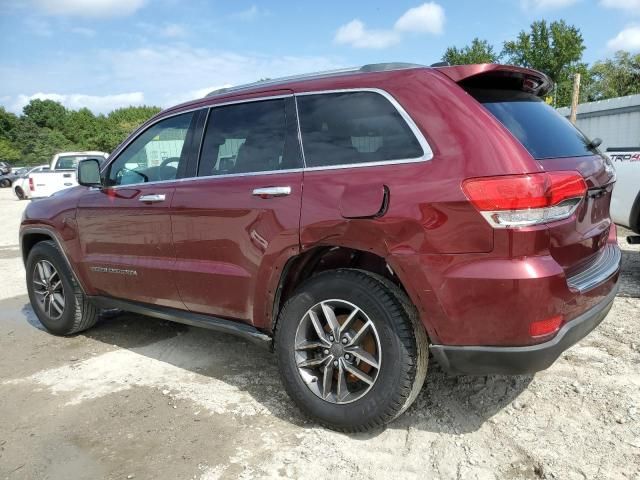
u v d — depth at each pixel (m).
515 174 2.44
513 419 3.04
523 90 3.23
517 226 2.41
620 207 5.70
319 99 3.13
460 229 2.49
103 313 5.58
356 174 2.84
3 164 44.22
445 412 3.16
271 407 3.34
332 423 2.95
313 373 3.08
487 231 2.44
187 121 3.80
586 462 2.63
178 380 3.79
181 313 3.81
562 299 2.50
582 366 3.62
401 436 2.94
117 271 4.11
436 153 2.63
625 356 3.74
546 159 2.73
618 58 43.44
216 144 3.58
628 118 12.35
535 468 2.61
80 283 4.51
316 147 3.07
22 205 21.50
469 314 2.52
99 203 4.20
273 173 3.19
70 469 2.78
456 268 2.52
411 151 2.72
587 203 2.88
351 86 3.02
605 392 3.26
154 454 2.87
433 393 3.39
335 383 3.00
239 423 3.15
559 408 3.12
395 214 2.63
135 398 3.54
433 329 2.64
